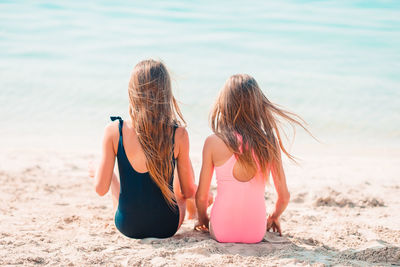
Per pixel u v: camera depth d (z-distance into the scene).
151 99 2.87
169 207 3.03
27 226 3.51
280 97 12.41
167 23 24.44
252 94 2.92
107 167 2.92
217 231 3.00
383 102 12.02
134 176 2.94
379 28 23.45
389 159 7.87
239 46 19.66
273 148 2.93
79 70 15.20
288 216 4.01
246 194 2.95
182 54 17.94
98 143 8.97
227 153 2.94
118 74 14.75
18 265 2.52
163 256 2.69
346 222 3.76
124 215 3.03
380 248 2.85
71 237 3.21
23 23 23.77
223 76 14.48
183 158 3.04
